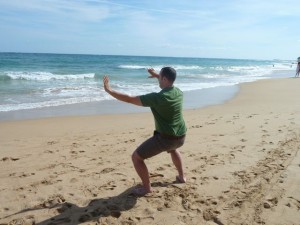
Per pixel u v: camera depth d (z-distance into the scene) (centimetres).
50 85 1914
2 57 6259
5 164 548
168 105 394
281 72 4650
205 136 743
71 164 552
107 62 6294
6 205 400
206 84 2228
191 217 378
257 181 481
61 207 396
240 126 848
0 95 1429
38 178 487
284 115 1002
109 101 1376
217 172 516
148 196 429
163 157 591
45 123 908
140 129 837
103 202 412
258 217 379
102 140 714
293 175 504
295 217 380
